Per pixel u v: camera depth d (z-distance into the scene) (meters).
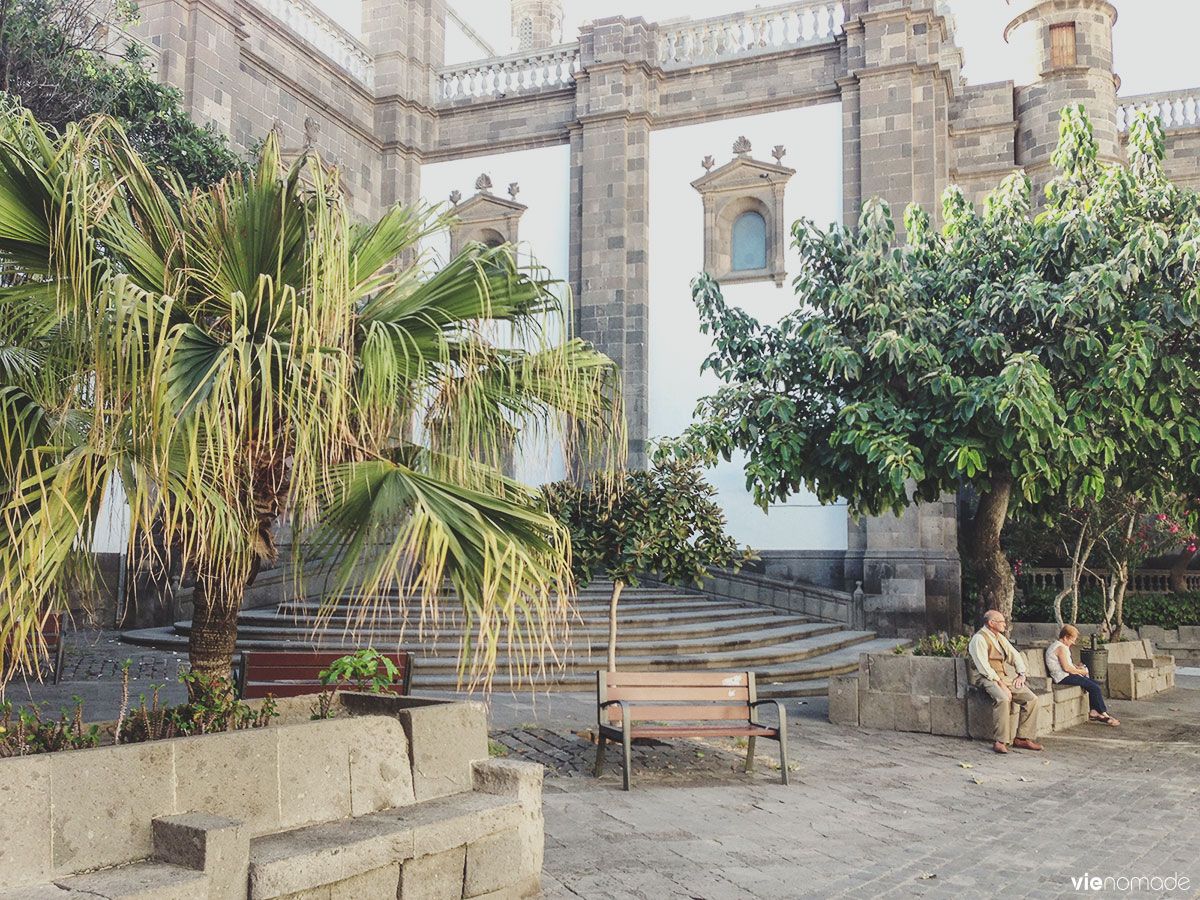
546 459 5.36
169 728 4.85
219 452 4.07
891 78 23.08
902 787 8.23
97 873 3.70
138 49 15.27
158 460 4.03
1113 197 11.05
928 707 10.91
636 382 24.56
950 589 21.59
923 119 23.14
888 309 11.19
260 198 4.80
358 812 4.74
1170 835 6.71
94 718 9.47
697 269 24.78
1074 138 11.74
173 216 4.92
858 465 11.59
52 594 4.45
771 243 24.11
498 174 26.86
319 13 25.48
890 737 10.66
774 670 15.24
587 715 11.35
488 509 4.70
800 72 24.36
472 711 5.43
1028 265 11.32
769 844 6.35
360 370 4.93
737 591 22.50
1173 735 11.27
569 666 14.64
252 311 4.79
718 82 25.08
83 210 4.21
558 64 26.83
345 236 4.48
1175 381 10.58
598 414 5.52
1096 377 10.48
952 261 12.28
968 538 23.92
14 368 4.80
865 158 23.12
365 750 4.84
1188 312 10.21
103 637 16.72
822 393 11.84
